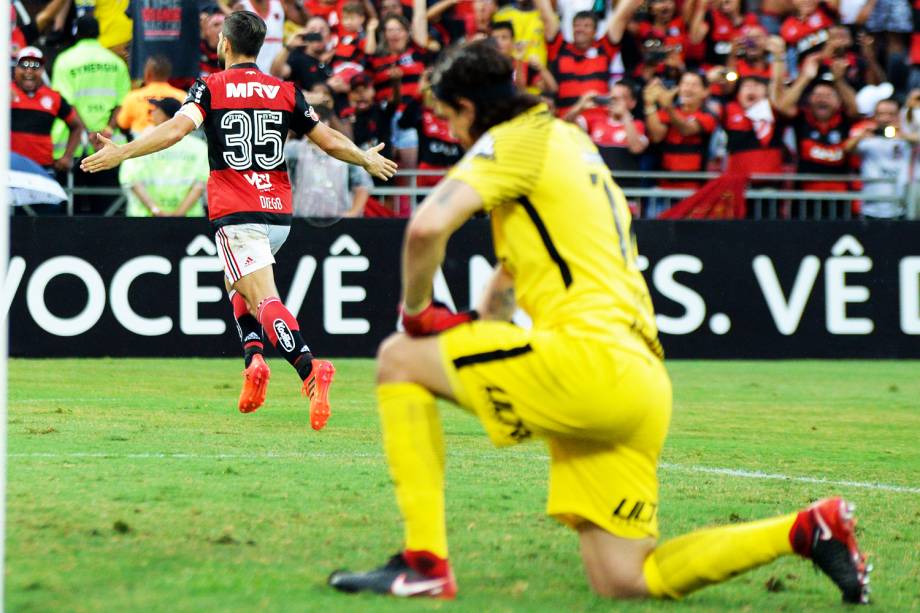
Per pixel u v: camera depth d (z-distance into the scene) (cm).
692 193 2512
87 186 2459
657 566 791
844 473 1397
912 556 995
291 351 1374
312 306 2364
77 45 2494
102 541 888
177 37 2425
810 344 2492
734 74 2602
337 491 1141
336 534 960
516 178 739
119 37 2569
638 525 790
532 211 750
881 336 2503
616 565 791
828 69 2602
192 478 1178
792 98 2589
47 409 1662
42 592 736
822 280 2491
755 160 2583
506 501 1139
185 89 2453
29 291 2292
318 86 2331
